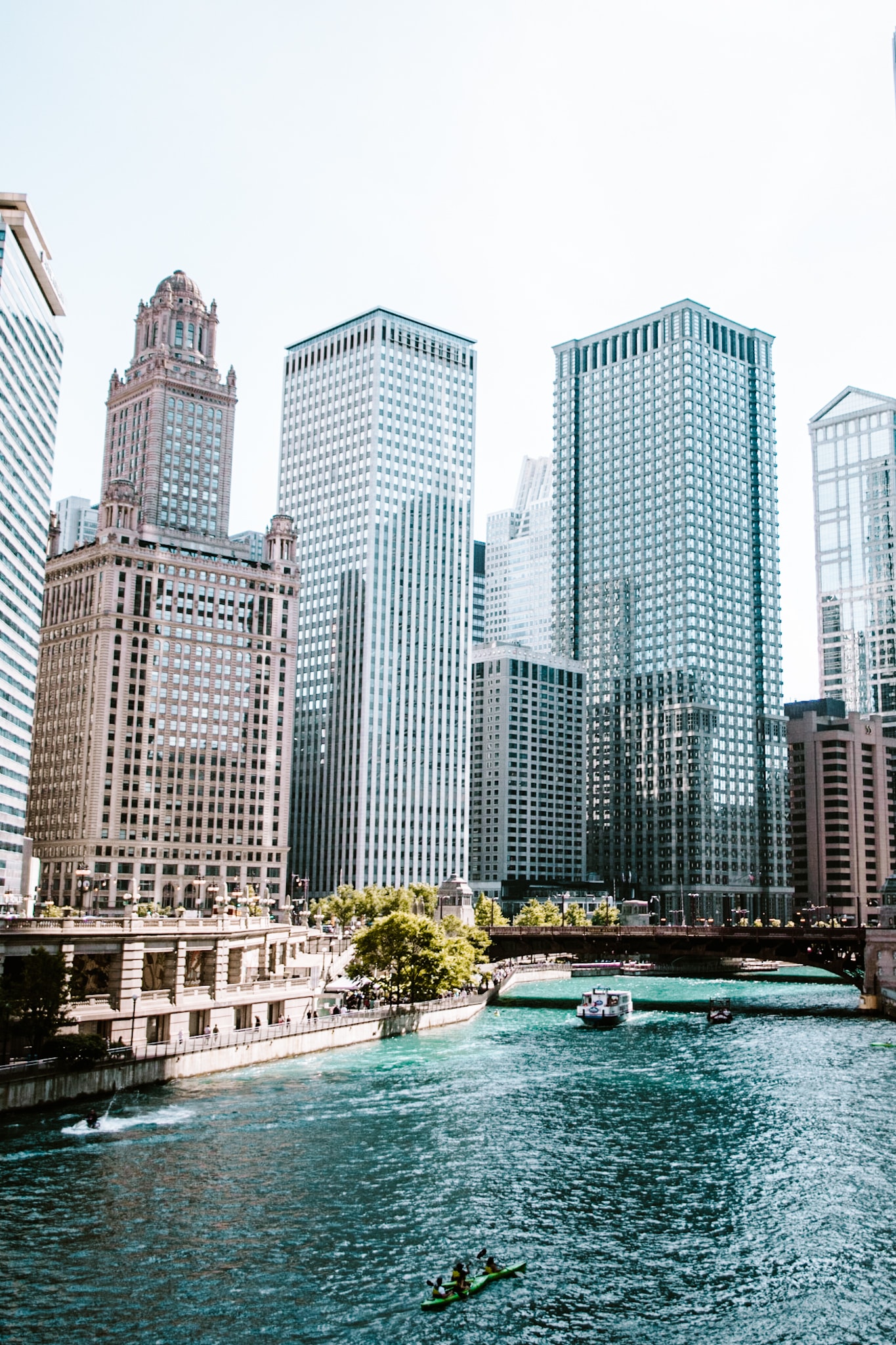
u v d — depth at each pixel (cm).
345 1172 8112
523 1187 7950
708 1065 12694
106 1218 7012
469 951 17450
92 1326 5681
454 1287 6172
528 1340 5706
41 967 9694
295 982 13475
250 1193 7575
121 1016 10700
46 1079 9338
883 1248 6912
